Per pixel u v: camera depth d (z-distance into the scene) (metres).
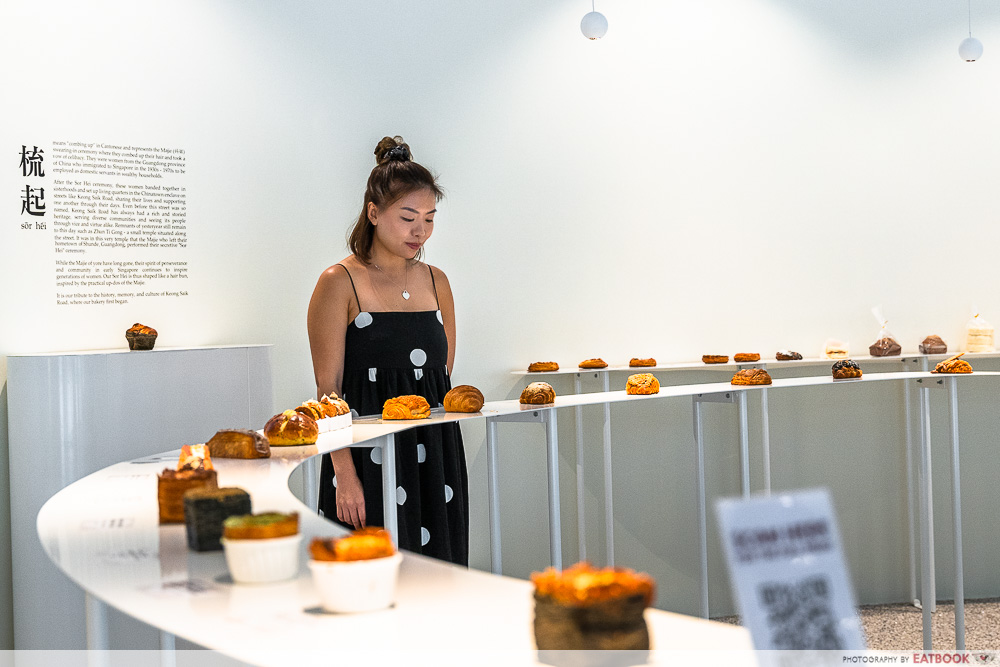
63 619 3.09
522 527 4.25
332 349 2.53
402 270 2.66
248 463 1.75
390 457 2.26
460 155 4.18
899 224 4.61
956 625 3.60
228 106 3.80
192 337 3.72
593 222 4.33
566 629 0.73
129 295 3.59
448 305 2.83
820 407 4.52
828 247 4.55
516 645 0.78
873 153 4.59
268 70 3.88
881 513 4.56
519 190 4.25
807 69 4.55
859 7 4.59
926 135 4.63
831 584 0.74
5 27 3.37
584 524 4.26
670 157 4.42
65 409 3.08
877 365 4.59
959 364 3.56
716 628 0.81
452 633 0.81
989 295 4.67
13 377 3.13
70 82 3.48
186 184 3.71
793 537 0.75
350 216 4.02
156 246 3.65
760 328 4.49
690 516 4.42
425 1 4.14
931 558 3.67
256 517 1.02
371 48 4.06
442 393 2.68
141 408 3.20
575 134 4.32
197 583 0.97
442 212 4.14
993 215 4.68
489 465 2.99
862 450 4.55
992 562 4.59
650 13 4.41
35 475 3.09
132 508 1.38
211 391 3.36
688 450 4.43
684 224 4.43
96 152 3.53
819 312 4.55
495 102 4.22
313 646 0.78
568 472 4.30
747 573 0.73
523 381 4.23
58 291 3.45
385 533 0.97
